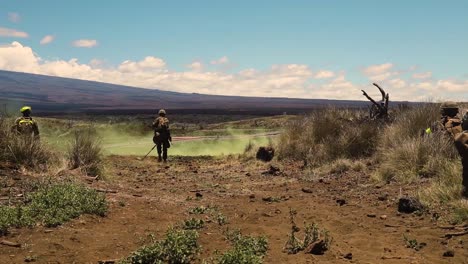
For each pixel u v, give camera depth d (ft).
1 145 30.14
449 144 31.35
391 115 49.06
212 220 22.27
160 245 16.78
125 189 29.01
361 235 19.63
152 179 36.65
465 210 21.09
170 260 16.21
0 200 21.99
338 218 22.71
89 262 15.87
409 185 28.53
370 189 29.17
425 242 18.38
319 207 25.26
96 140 35.86
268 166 43.24
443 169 28.04
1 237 17.61
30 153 30.22
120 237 18.74
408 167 30.96
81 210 21.45
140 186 31.71
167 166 46.29
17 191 23.75
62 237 18.06
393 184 29.71
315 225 20.51
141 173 40.65
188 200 27.12
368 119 48.19
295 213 23.94
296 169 40.19
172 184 34.01
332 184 32.01
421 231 19.81
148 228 20.24
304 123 51.13
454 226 20.10
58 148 34.53
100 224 20.43
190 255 16.84
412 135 37.65
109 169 37.65
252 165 44.14
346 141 41.57
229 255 15.61
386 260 16.34
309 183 33.09
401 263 15.98
